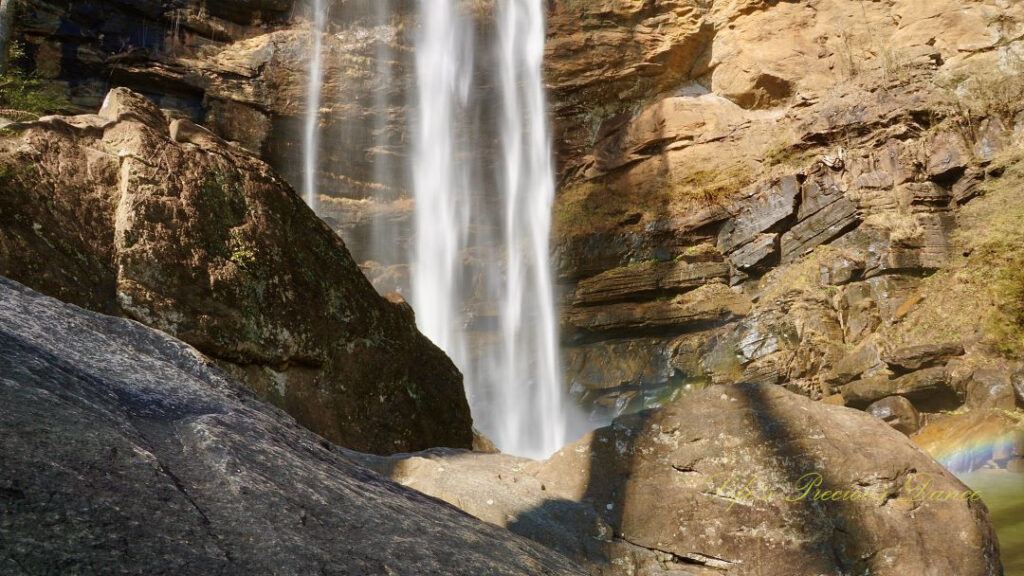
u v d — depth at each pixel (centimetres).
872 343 1888
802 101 2483
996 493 754
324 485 171
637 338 2369
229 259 541
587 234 2548
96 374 178
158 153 536
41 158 494
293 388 556
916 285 2022
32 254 459
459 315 2678
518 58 2875
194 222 533
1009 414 1519
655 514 343
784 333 2066
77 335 202
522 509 340
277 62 2677
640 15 2795
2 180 464
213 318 519
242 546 125
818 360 1989
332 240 628
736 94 2645
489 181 2880
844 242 2166
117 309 488
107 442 131
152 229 510
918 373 1689
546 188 2828
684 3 2739
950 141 2106
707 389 376
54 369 155
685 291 2392
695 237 2461
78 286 476
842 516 320
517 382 2502
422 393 646
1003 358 1681
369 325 621
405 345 648
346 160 2795
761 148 2488
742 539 326
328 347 584
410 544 156
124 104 556
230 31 2669
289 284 571
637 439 367
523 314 2591
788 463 337
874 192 2167
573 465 373
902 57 2338
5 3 1148
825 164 2269
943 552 312
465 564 158
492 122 2897
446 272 2762
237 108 2616
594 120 2859
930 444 1493
